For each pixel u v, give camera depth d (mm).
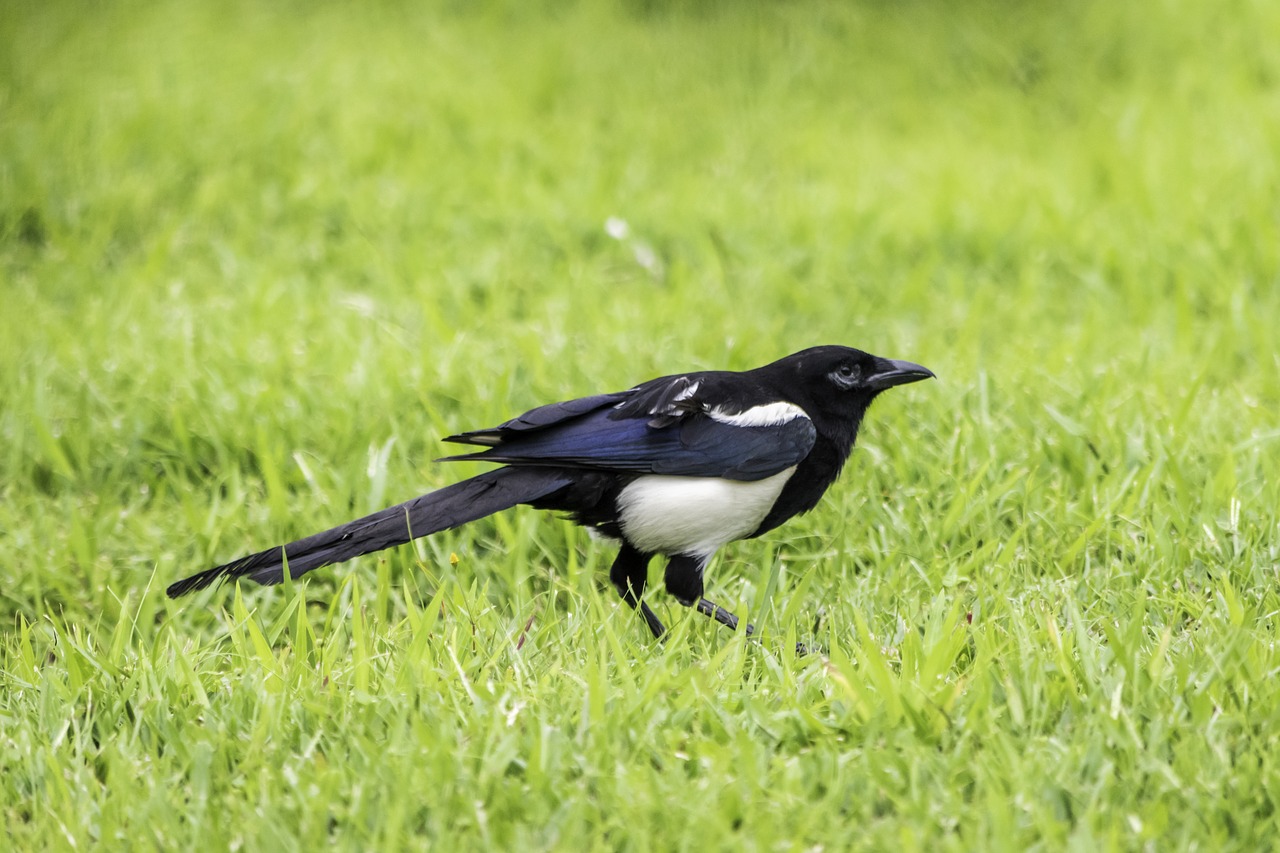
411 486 10320
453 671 7359
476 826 6133
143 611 8883
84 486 10992
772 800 6203
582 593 9102
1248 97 19516
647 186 17469
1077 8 23000
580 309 13922
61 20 22359
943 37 22344
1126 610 8133
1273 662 7164
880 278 14828
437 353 12500
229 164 17812
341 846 5992
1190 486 9852
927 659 7180
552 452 8438
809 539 9773
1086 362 12219
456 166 17906
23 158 17234
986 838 5953
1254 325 12742
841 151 18516
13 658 8242
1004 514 9688
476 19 23641
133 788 6543
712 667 7367
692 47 22219
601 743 6617
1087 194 16641
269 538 9992
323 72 20594
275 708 7055
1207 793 6152
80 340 13250
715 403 8703
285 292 14414
